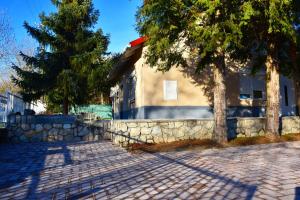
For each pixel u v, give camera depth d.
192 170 6.52
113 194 4.89
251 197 4.37
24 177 6.36
